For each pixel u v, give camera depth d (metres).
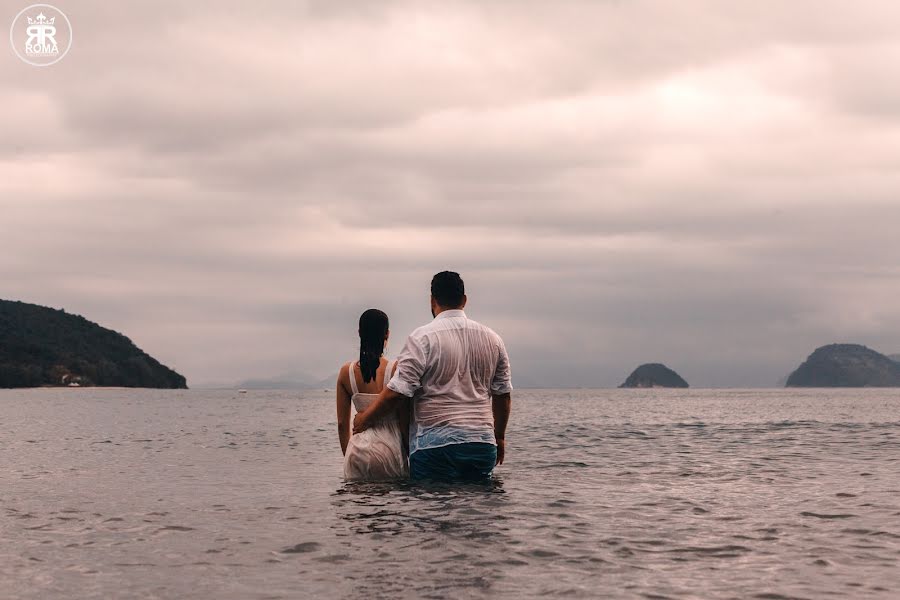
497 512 5.72
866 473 8.56
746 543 4.67
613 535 4.88
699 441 14.22
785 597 3.53
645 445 13.11
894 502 6.34
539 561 4.18
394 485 7.22
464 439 7.31
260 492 7.00
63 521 5.54
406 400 7.63
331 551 4.44
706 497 6.59
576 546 4.55
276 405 51.19
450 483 7.37
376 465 7.54
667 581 3.79
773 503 6.25
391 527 5.14
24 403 52.72
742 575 3.91
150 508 6.12
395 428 7.65
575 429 18.89
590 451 11.78
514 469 8.91
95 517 5.70
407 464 7.67
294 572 3.98
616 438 15.14
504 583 3.73
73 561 4.27
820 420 26.16
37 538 4.91
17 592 3.65
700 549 4.50
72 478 8.27
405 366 7.25
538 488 7.08
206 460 10.44
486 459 7.46
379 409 7.40
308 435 16.50
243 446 13.12
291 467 9.43
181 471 8.98
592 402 68.12
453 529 5.06
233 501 6.45
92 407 42.97
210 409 40.25
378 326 7.73
